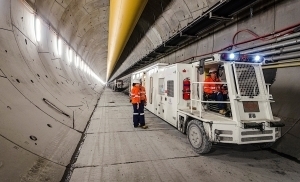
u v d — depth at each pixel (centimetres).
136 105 684
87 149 453
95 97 1667
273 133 394
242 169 362
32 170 269
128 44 1791
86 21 1225
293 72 484
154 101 888
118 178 318
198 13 717
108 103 1402
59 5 862
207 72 533
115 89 3183
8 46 499
